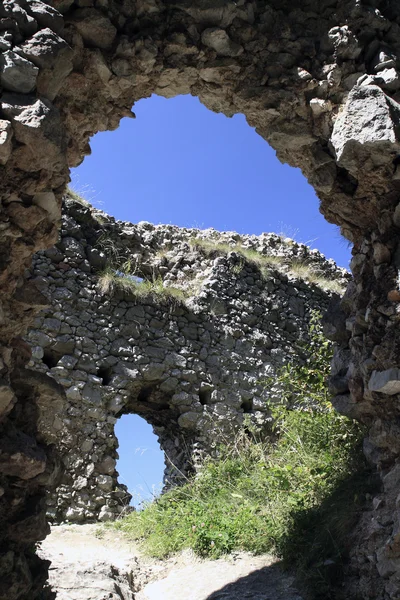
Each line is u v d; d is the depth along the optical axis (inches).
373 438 176.9
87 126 161.2
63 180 130.6
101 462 324.8
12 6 125.3
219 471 314.0
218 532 231.3
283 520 223.6
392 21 168.2
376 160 156.3
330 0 164.9
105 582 184.9
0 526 130.4
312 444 277.7
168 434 386.3
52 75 127.7
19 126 118.3
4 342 139.6
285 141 172.1
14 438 132.7
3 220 126.3
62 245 357.1
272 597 179.0
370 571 165.8
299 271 459.2
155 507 291.7
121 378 346.6
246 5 157.5
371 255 176.7
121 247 399.2
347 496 202.8
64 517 303.7
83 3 144.0
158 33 154.1
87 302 352.2
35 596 140.9
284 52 162.7
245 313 409.4
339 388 202.4
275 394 395.5
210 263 425.1
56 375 327.9
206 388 373.7
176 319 380.2
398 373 156.9
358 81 158.2
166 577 216.5
